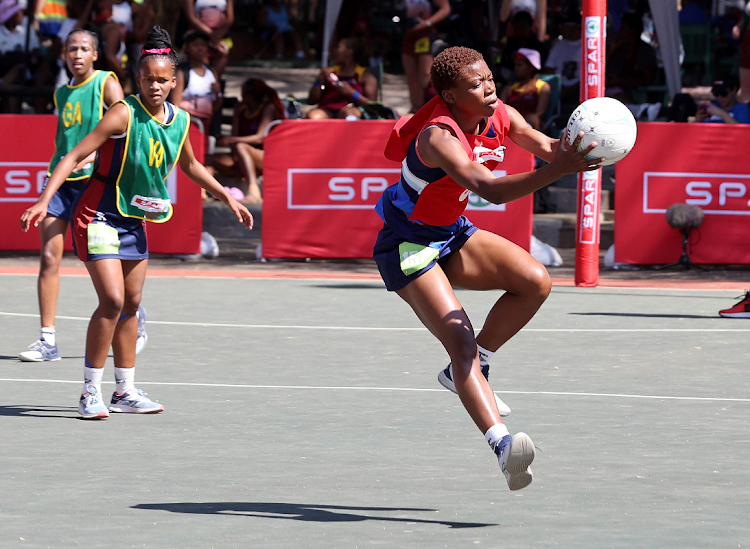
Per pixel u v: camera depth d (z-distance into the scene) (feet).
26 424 35.29
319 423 35.60
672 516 25.04
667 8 99.50
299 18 151.12
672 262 78.74
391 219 27.99
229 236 93.25
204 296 65.72
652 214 78.38
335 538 23.34
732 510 25.53
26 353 46.26
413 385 41.75
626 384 41.75
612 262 79.00
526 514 25.30
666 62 100.42
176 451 31.86
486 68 26.58
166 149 35.63
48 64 103.09
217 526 24.27
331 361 46.57
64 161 34.83
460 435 33.94
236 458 31.01
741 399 39.17
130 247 36.35
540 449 31.32
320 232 80.43
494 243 28.66
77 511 25.50
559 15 116.26
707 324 56.13
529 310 28.89
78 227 35.86
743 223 78.43
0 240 81.35
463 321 26.43
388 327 55.47
